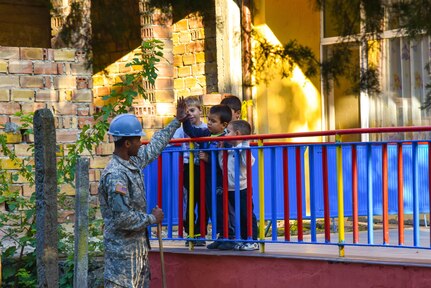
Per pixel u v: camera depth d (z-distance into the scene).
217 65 15.72
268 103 15.38
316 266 8.70
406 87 14.62
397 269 8.22
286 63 12.97
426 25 8.80
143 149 8.77
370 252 9.21
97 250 11.12
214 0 15.48
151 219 8.30
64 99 14.00
